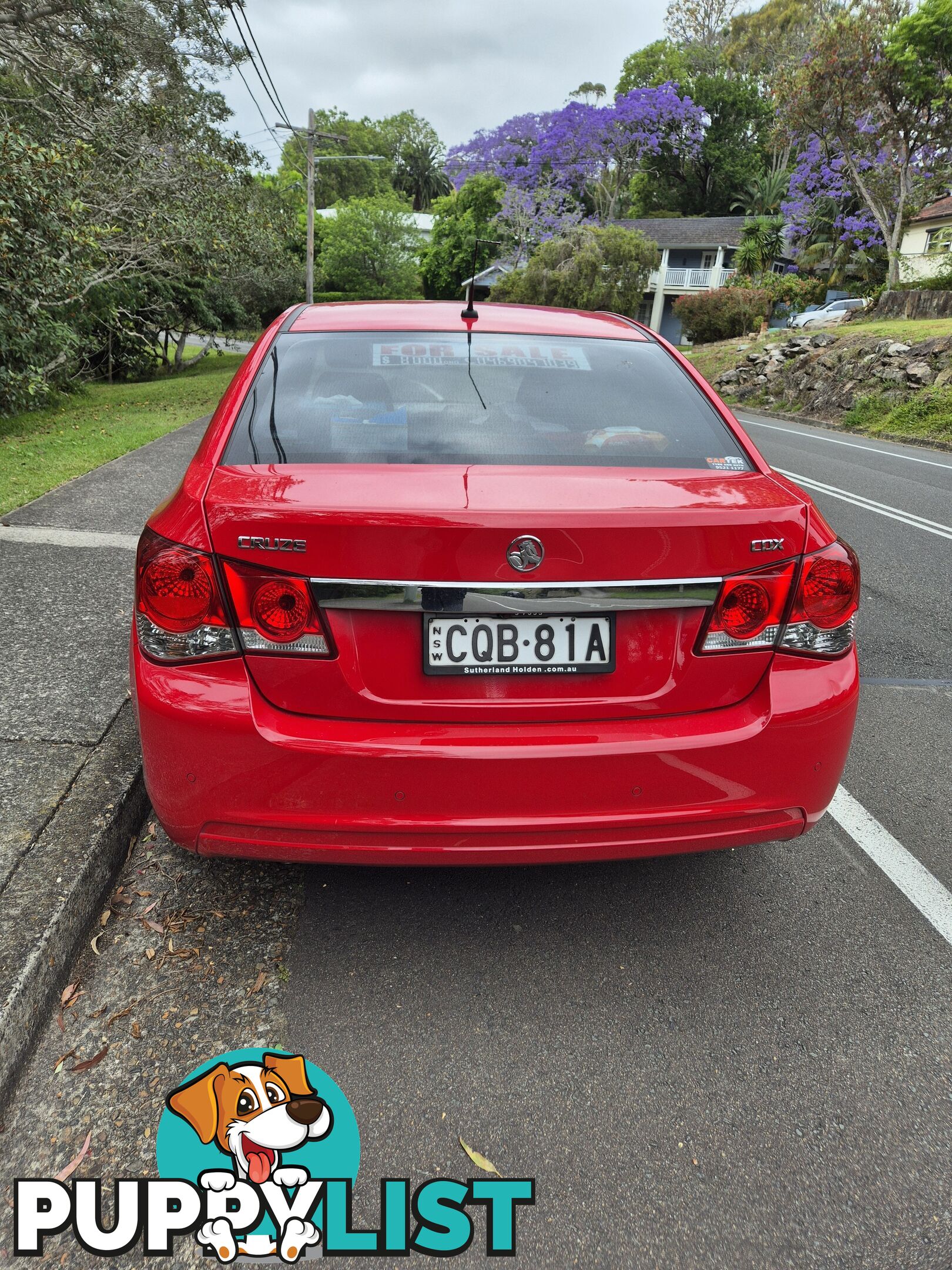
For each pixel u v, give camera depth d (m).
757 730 2.00
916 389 17.89
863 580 6.14
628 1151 1.75
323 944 2.30
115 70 15.95
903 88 26.72
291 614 1.84
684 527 1.88
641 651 1.96
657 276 49.91
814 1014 2.12
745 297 32.97
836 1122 1.83
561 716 1.94
